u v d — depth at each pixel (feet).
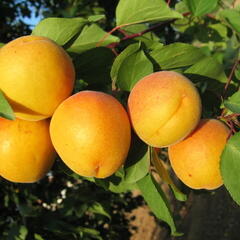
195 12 0.86
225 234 3.12
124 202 1.86
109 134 0.59
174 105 0.59
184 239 3.23
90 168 0.61
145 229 3.69
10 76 0.60
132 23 0.80
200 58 0.74
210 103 0.80
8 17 1.73
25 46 0.61
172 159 0.68
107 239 1.76
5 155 0.65
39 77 0.60
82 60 0.78
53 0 1.69
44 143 0.67
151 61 0.73
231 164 0.62
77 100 0.61
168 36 1.44
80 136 0.59
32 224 1.40
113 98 0.63
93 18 0.76
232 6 1.05
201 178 0.65
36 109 0.62
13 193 1.48
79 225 1.57
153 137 0.61
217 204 3.30
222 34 1.25
